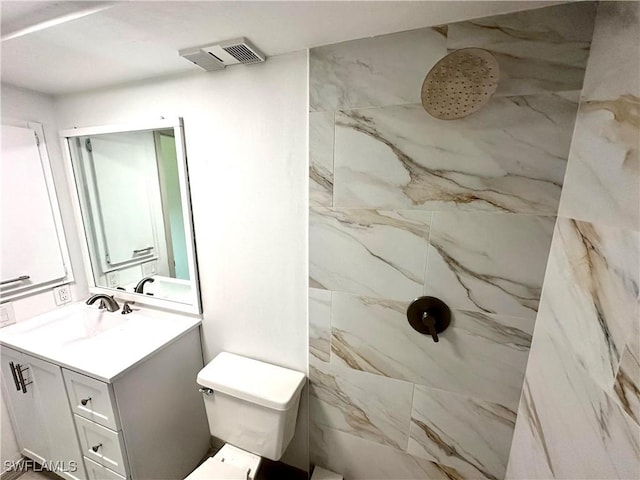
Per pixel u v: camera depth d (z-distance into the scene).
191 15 0.74
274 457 1.14
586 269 0.62
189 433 1.39
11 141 1.29
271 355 1.27
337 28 0.80
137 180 1.37
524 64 0.73
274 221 1.13
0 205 1.27
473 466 1.03
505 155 0.79
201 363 1.44
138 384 1.10
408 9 0.70
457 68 0.72
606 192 0.57
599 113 0.62
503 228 0.82
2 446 1.37
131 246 1.49
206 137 1.16
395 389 1.07
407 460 1.12
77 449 1.19
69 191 1.53
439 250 0.90
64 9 0.76
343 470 1.26
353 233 0.99
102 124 1.35
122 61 1.03
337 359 1.13
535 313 0.84
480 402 0.96
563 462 0.65
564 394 0.67
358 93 0.89
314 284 1.09
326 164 0.97
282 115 1.02
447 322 0.94
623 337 0.49
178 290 1.43
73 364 1.05
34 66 1.08
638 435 0.44
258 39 0.87
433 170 0.86
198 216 1.27
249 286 1.24
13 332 1.30
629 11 0.54
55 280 1.50
